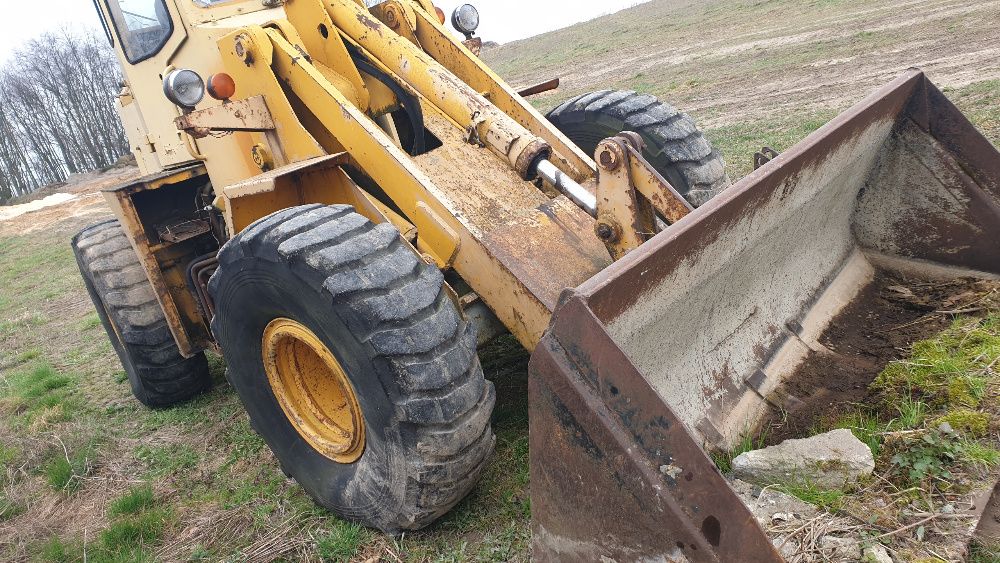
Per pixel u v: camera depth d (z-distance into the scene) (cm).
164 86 301
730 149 766
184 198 426
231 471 363
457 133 328
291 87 328
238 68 334
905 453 245
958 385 269
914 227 349
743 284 279
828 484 239
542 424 193
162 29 383
